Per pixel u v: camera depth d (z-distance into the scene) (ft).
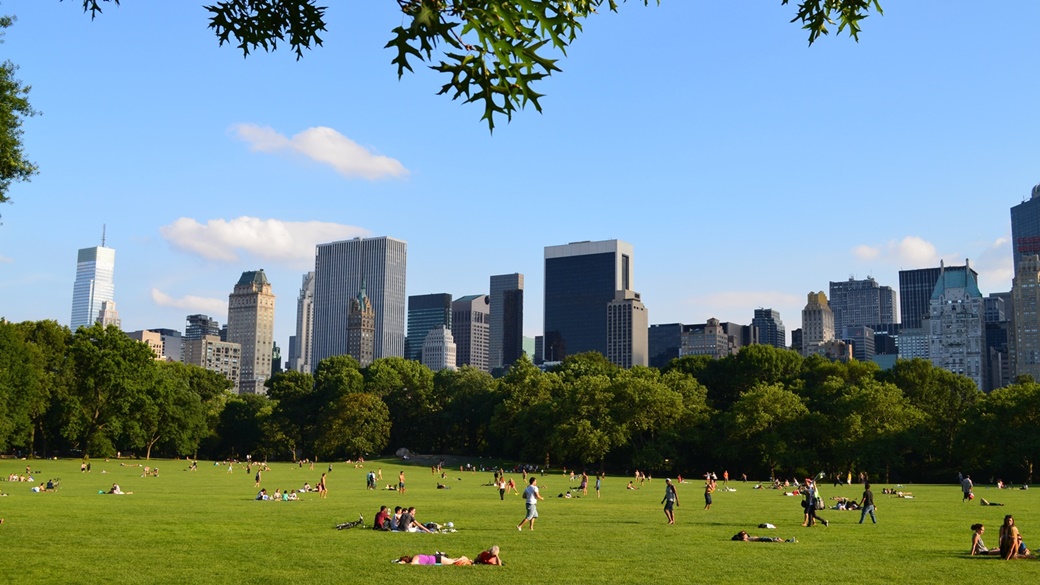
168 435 554.05
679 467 462.60
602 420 445.78
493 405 586.04
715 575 95.81
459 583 89.04
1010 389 416.46
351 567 98.78
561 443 445.37
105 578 87.76
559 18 35.32
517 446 549.95
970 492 241.14
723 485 341.62
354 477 383.86
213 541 122.62
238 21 43.39
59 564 96.68
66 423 499.92
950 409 474.90
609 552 116.37
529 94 35.76
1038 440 361.71
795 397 430.20
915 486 342.44
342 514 176.86
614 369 616.80
